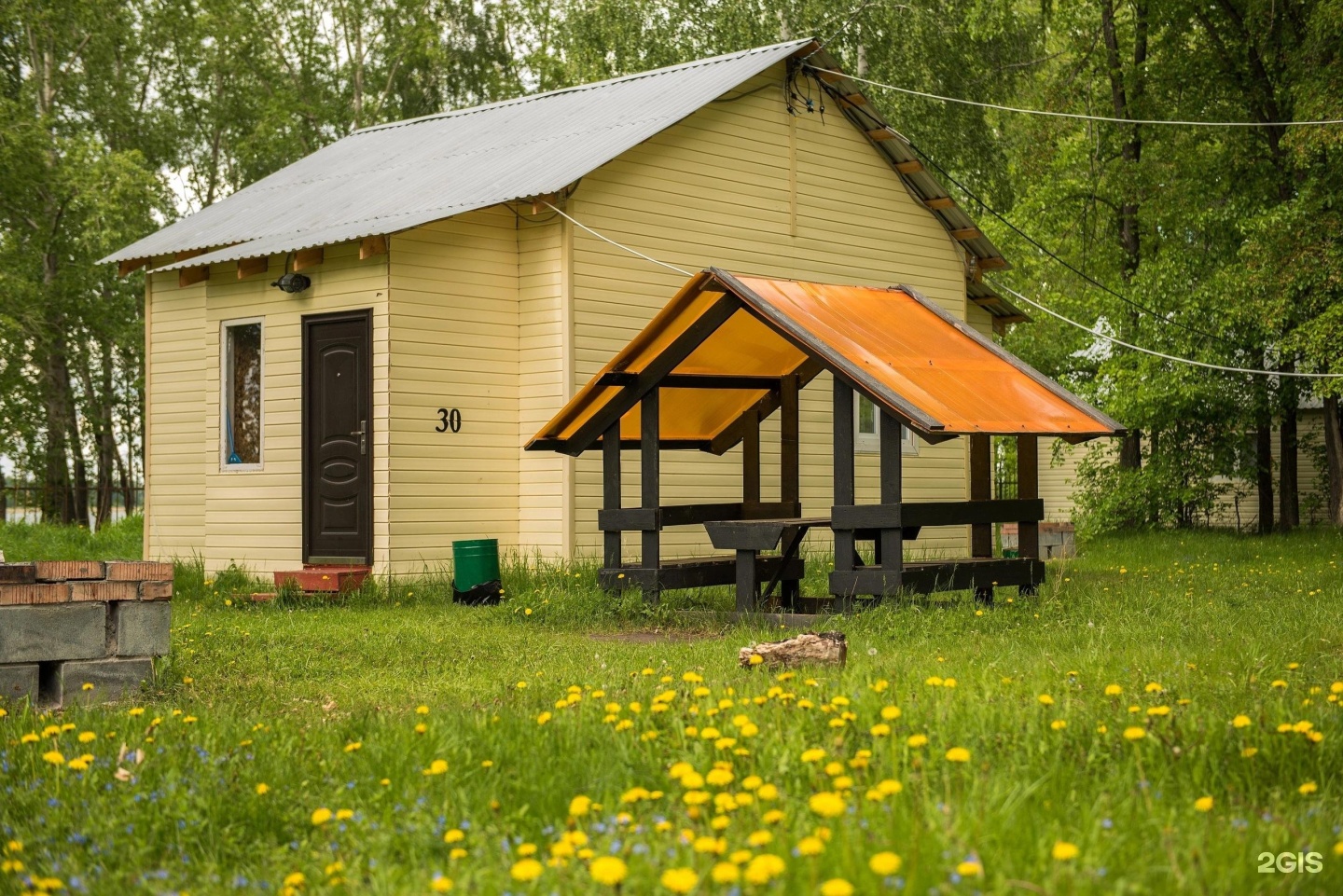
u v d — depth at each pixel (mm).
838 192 17859
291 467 14977
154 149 34281
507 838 3787
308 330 14859
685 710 5293
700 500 16281
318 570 13844
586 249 14992
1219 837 3451
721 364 12305
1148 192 25156
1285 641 8367
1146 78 25203
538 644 9547
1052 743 4535
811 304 11344
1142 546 21391
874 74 28859
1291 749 4500
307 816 4316
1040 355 29484
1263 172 23359
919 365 10867
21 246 29844
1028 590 11438
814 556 16375
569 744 4832
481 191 14891
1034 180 26562
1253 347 23484
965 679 6305
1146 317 24047
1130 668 6938
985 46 28938
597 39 31359
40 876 3812
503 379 15102
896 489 10258
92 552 21688
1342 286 20938
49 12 30031
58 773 4641
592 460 15070
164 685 7301
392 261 14109
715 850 3033
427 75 37062
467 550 13234
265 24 35906
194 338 17047
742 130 16750
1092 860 3158
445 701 6773
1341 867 3283
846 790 3873
